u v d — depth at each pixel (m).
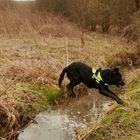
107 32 24.09
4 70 10.11
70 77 8.65
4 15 17.98
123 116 7.56
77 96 10.55
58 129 8.04
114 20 23.61
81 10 23.38
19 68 10.47
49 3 24.72
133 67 15.70
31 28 17.78
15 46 14.35
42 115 8.75
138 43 19.25
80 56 13.94
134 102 8.27
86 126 7.84
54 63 11.91
